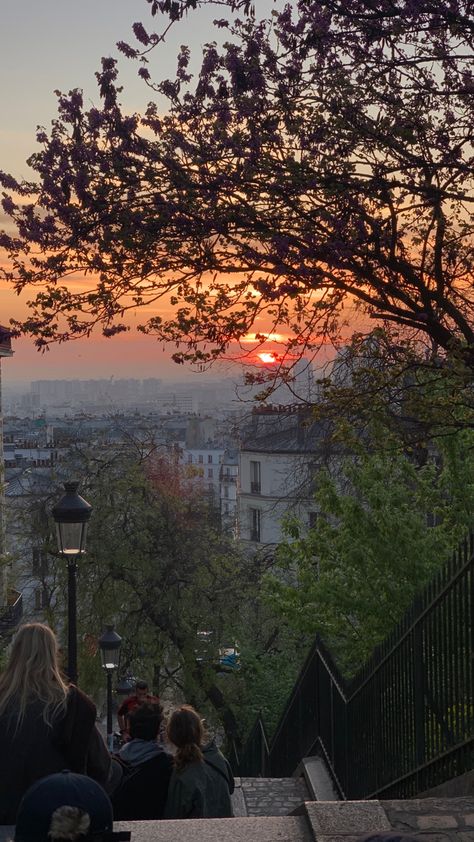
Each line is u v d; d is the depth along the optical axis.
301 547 18.25
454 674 6.78
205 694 36.50
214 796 6.80
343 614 17.72
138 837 5.23
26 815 3.19
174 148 8.59
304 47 8.55
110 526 35.47
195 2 8.13
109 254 8.66
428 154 8.97
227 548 37.78
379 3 8.32
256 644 37.25
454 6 8.18
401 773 8.34
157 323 9.00
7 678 4.75
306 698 14.27
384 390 9.78
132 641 35.12
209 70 8.59
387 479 17.45
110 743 24.19
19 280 8.75
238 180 8.50
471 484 17.03
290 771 15.84
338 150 8.70
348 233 8.48
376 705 9.39
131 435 39.31
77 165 8.52
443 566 7.13
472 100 9.00
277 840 5.25
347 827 5.27
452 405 9.81
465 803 5.60
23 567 41.09
